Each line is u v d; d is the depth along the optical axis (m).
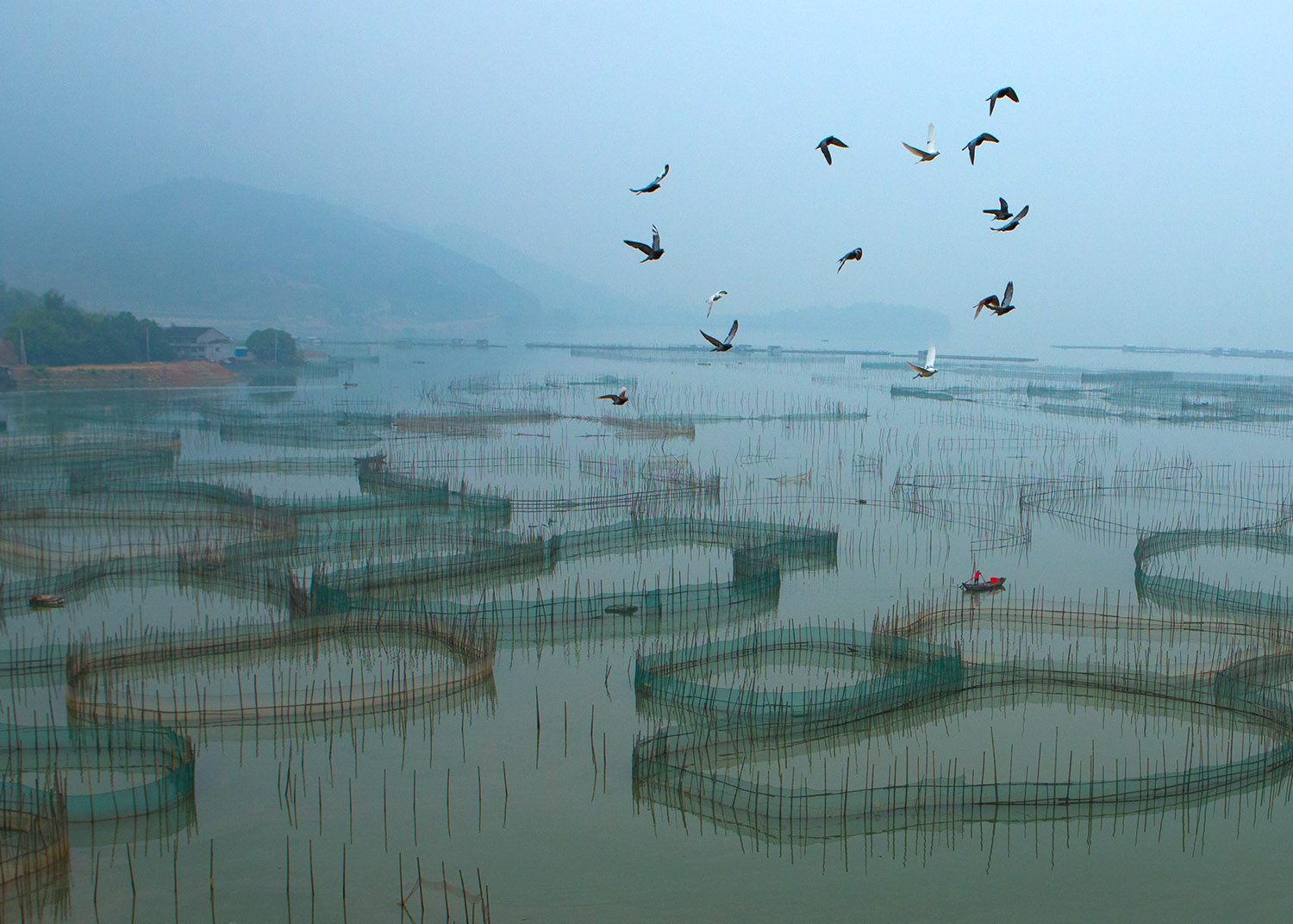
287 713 39.84
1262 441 126.38
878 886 30.95
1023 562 66.56
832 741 40.00
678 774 34.97
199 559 59.16
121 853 31.56
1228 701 42.12
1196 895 30.53
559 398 167.00
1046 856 32.59
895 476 96.56
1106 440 124.44
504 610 50.69
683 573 63.53
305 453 102.56
